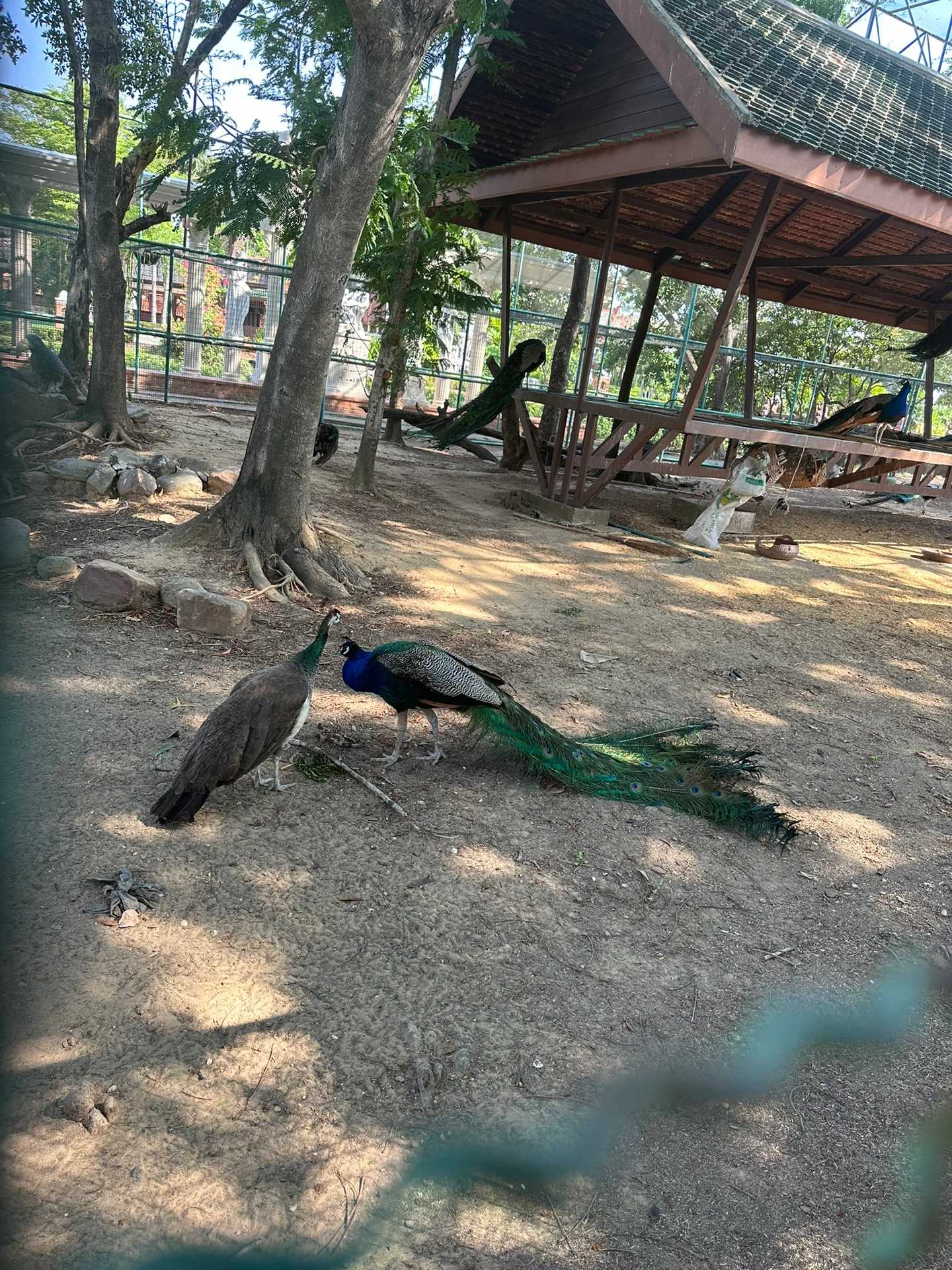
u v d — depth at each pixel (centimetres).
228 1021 340
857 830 565
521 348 1448
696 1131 328
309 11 951
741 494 1315
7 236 1439
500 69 1220
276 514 838
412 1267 266
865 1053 380
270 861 435
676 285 2875
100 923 376
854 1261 288
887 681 858
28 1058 310
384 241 1145
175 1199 274
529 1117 321
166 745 519
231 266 1927
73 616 676
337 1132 304
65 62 1263
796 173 966
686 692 746
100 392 1240
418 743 582
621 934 429
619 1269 275
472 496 1465
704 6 1220
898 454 1456
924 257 1466
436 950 395
